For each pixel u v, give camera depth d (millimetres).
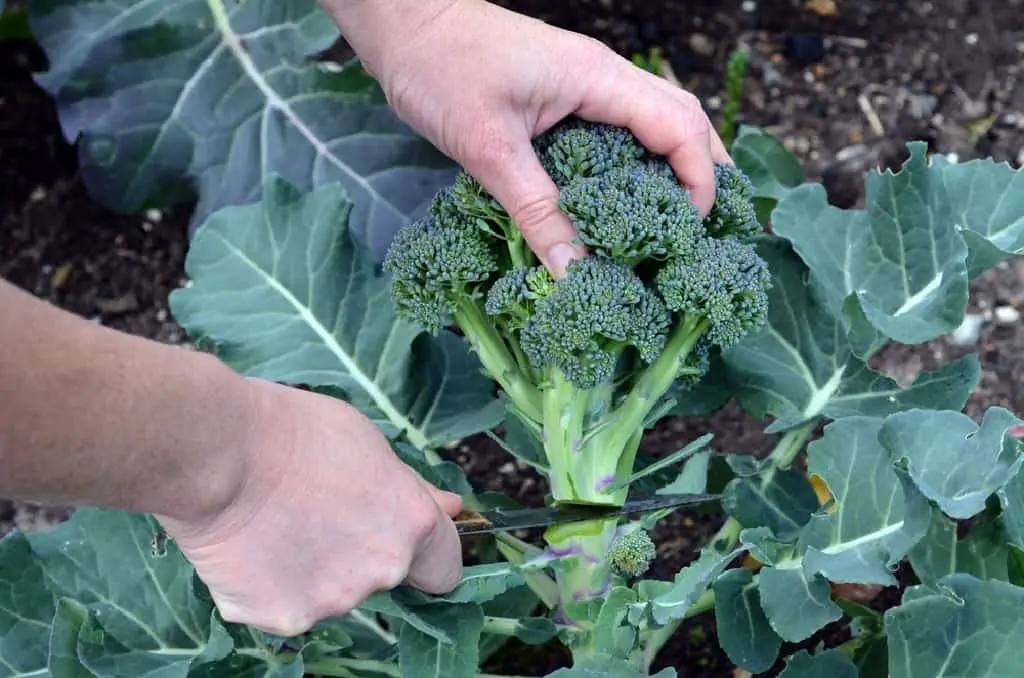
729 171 919
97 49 1123
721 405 1003
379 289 1017
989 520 921
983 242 939
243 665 924
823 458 915
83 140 1126
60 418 726
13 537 936
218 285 1016
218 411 765
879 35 1252
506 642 1064
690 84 1247
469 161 906
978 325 1159
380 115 1137
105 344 736
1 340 713
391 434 981
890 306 971
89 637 898
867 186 972
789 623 882
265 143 1137
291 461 798
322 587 827
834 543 905
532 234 882
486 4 917
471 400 1010
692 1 1269
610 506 902
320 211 1019
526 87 895
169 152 1133
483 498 991
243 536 803
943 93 1231
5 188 1234
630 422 909
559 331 862
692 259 876
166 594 947
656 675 855
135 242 1225
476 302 921
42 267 1220
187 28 1134
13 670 923
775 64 1248
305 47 1136
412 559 837
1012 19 1244
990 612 869
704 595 963
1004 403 1139
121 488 751
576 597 932
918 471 873
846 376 982
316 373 999
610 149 891
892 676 879
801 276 995
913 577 1062
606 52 899
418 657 886
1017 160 1208
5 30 1243
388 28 920
